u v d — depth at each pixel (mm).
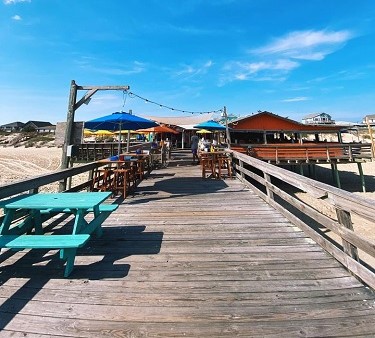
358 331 2057
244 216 4895
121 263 3145
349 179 17844
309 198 11680
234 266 3061
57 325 2127
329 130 17047
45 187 13258
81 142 6512
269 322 2154
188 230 4211
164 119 25344
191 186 7797
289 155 14570
